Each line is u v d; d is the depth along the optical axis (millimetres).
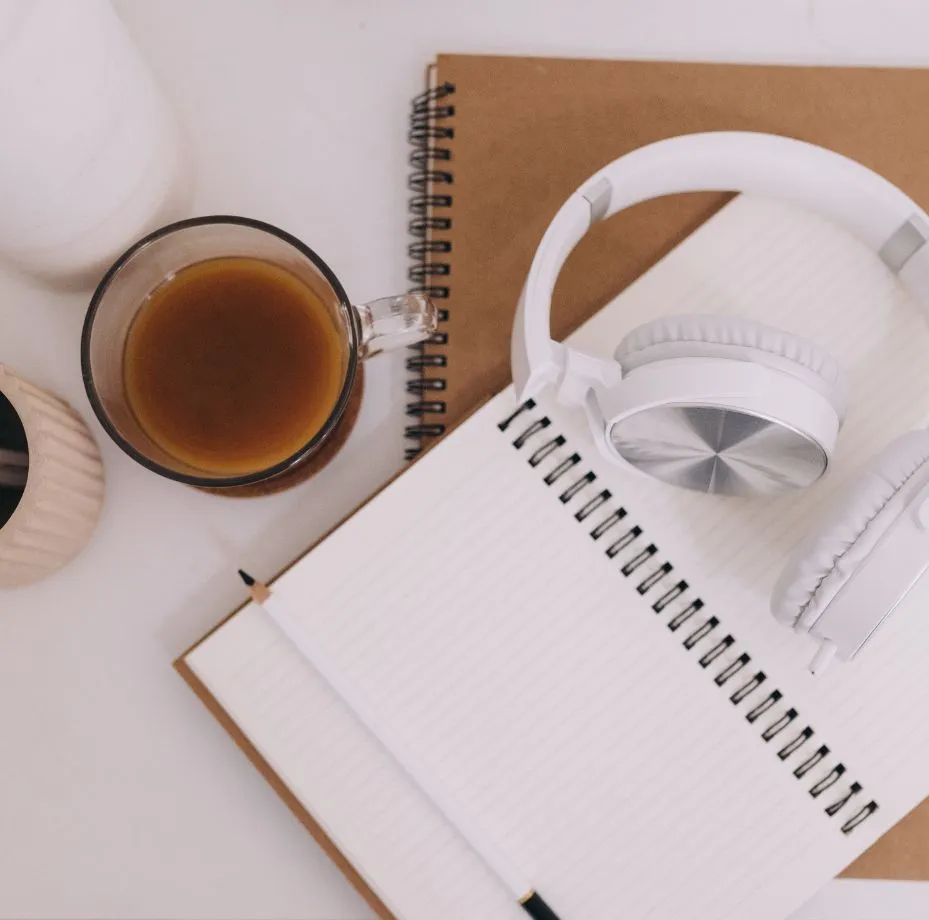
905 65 503
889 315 471
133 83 376
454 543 469
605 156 492
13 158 339
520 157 491
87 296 483
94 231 410
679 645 469
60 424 434
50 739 483
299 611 464
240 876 489
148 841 487
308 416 447
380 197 502
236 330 452
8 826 483
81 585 486
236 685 462
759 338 379
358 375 485
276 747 463
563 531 470
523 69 491
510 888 456
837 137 492
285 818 489
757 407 372
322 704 466
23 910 482
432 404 485
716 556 471
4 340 485
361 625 466
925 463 376
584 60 493
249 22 499
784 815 465
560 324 485
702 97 493
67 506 434
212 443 448
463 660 468
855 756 466
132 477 488
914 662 466
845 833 463
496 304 488
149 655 487
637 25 501
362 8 501
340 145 502
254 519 491
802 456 403
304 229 500
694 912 465
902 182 490
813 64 503
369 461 495
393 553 467
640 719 468
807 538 415
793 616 414
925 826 473
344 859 470
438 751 466
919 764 465
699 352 381
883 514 373
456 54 491
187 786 488
